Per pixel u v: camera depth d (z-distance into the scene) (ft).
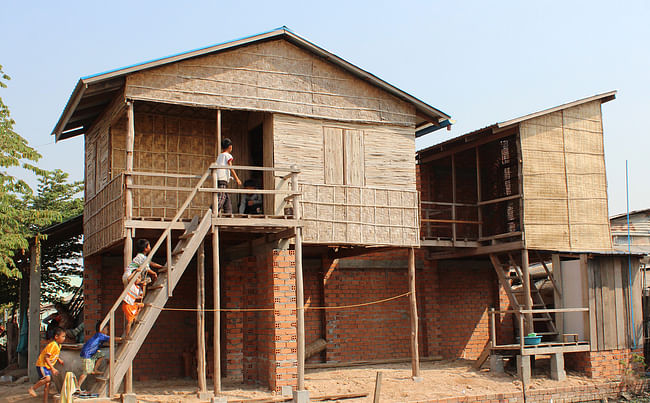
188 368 53.26
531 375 53.67
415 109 53.26
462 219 66.64
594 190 59.47
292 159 47.60
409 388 48.16
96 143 52.37
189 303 55.42
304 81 48.88
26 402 43.45
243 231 43.70
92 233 50.06
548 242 56.24
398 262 62.80
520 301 66.95
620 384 53.36
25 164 53.67
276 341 44.29
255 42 47.21
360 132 50.62
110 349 37.50
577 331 55.88
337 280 59.82
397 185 51.24
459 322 65.67
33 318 53.06
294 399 42.63
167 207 49.55
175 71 44.70
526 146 56.54
